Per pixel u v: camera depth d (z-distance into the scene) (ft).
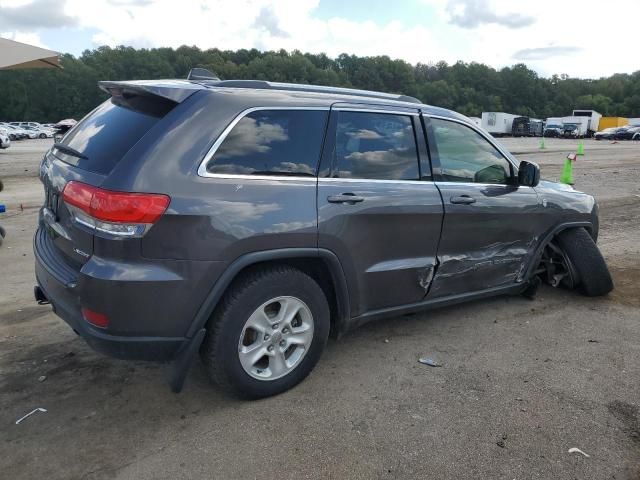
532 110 449.89
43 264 10.41
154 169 9.02
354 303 11.62
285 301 10.52
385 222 11.61
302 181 10.49
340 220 10.80
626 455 9.11
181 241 9.08
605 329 14.33
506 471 8.69
